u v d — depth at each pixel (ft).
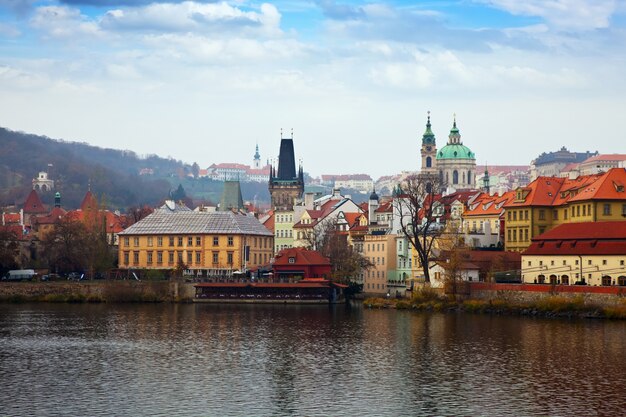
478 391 499.10
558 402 474.49
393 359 590.96
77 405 469.16
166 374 544.62
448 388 505.66
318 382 522.47
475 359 587.27
